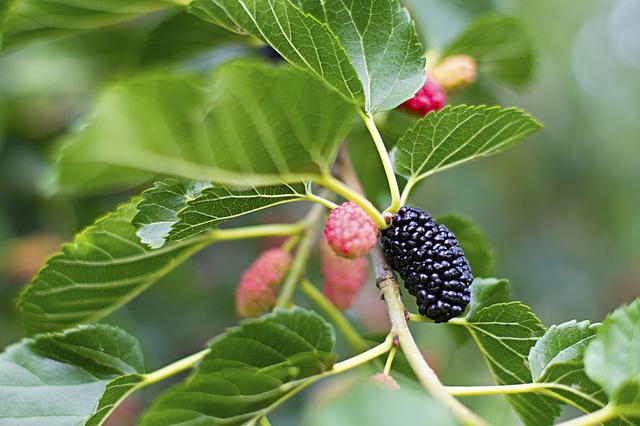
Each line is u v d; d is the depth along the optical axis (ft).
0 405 1.01
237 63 0.86
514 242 2.28
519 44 1.26
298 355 0.93
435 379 0.92
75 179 0.83
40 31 1.22
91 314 1.10
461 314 1.00
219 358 0.93
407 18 1.01
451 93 1.15
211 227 0.97
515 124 1.01
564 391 0.96
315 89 0.88
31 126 1.53
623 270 2.41
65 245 1.04
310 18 0.95
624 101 2.81
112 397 1.00
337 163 1.16
